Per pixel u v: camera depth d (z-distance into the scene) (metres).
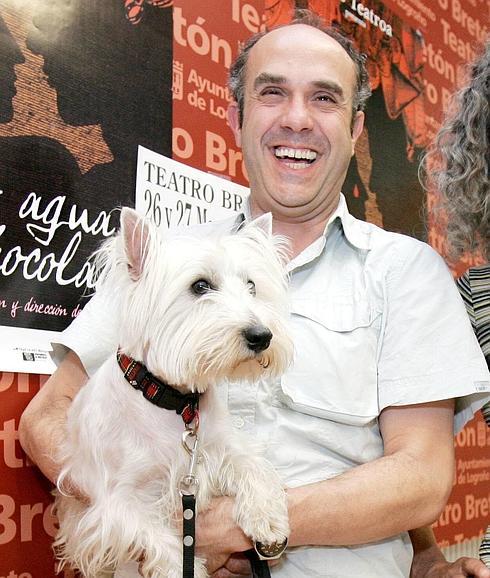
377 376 1.60
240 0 2.39
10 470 1.69
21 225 1.70
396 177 3.18
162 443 1.37
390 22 3.20
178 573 1.30
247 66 1.85
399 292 1.62
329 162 1.76
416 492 1.43
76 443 1.43
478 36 4.03
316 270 1.71
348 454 1.57
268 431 1.57
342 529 1.38
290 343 1.39
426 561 1.76
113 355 1.46
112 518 1.32
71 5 1.82
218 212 2.28
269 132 1.77
